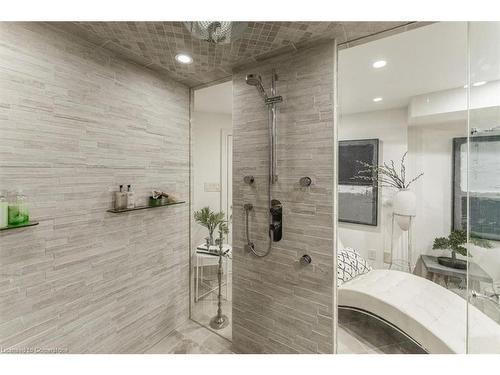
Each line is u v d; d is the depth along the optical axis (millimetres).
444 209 1349
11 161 1029
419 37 1253
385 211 1429
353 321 1479
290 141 1425
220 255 1980
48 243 1159
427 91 1355
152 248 1706
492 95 939
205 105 1951
